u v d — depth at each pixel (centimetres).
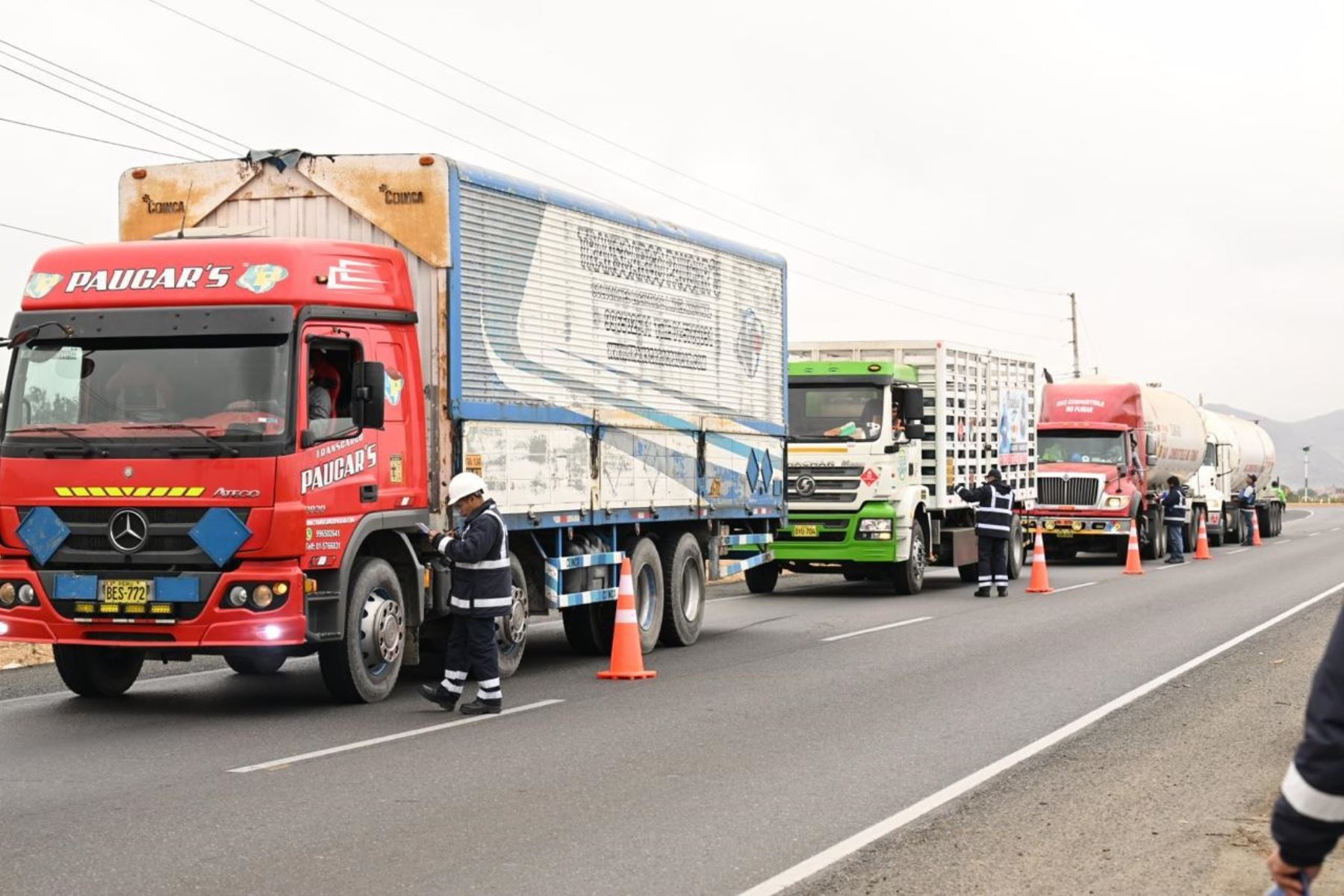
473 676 1448
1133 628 1864
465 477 1186
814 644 1709
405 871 704
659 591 1652
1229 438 4550
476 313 1329
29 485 1152
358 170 1307
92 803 850
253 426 1127
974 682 1373
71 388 1162
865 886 680
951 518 2714
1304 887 324
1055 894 670
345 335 1197
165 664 1517
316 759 989
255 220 1341
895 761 985
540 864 717
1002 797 875
